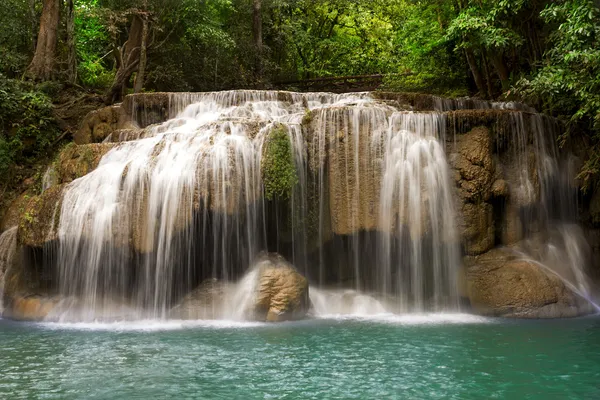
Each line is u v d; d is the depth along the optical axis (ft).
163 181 35.32
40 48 67.92
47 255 37.01
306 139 38.24
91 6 82.94
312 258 38.29
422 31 72.23
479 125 38.99
